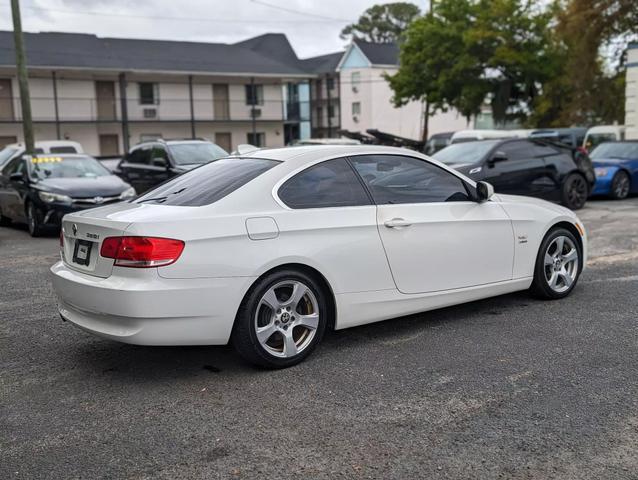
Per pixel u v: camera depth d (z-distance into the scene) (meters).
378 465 3.12
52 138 34.66
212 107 39.25
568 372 4.22
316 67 54.53
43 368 4.56
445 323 5.37
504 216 5.50
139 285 3.93
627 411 3.63
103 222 4.20
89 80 35.19
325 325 4.61
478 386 4.03
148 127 37.47
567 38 26.89
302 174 4.61
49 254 9.40
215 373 4.38
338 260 4.53
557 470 3.04
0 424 3.66
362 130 50.00
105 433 3.52
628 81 22.30
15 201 12.16
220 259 4.07
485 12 31.62
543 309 5.71
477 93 32.62
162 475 3.07
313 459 3.19
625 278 6.80
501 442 3.31
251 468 3.12
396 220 4.81
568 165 12.87
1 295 6.72
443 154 12.70
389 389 4.02
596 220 11.46
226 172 4.77
